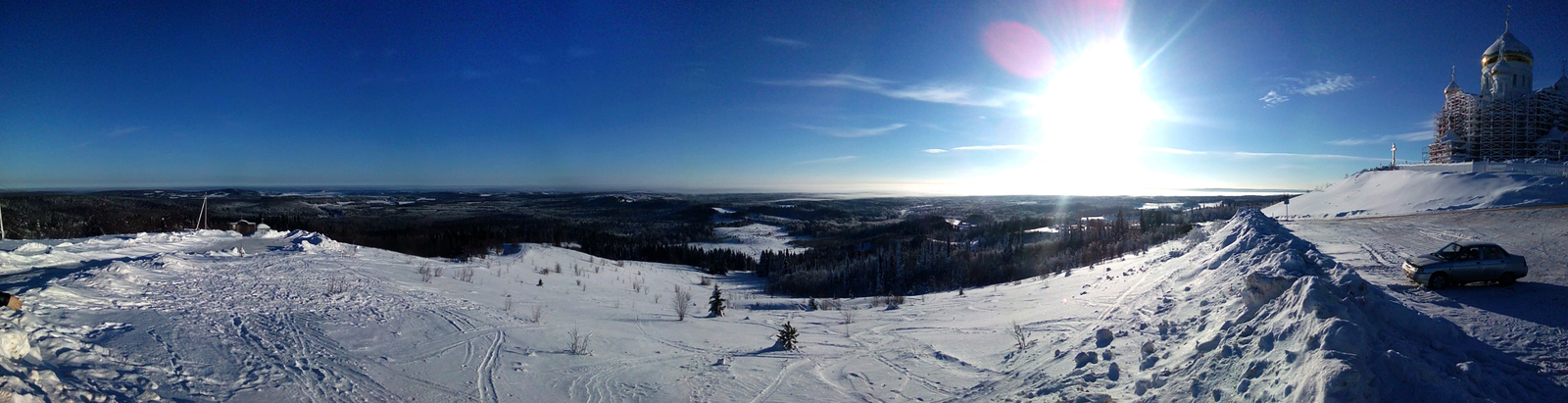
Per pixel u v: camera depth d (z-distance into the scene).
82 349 7.71
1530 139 56.03
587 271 34.09
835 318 17.92
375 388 8.31
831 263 64.19
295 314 11.59
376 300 14.23
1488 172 40.06
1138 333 9.48
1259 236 13.70
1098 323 11.12
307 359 9.04
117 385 6.95
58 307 9.45
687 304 22.08
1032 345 10.91
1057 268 36.94
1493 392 6.11
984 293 22.28
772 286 51.28
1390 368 5.81
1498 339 8.29
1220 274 12.18
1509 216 24.95
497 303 16.31
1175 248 20.69
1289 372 6.11
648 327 14.99
